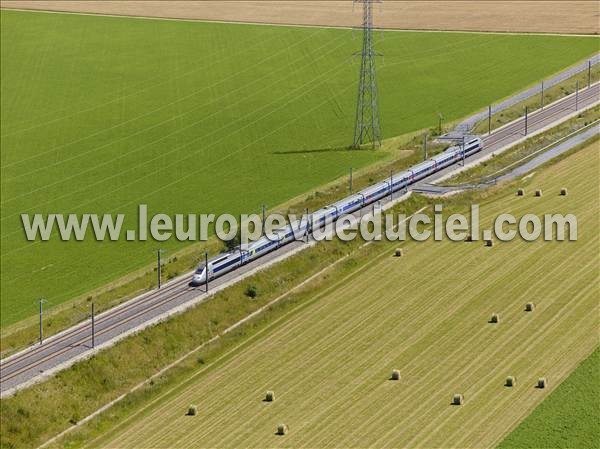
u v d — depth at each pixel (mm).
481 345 192750
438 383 180875
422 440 164750
